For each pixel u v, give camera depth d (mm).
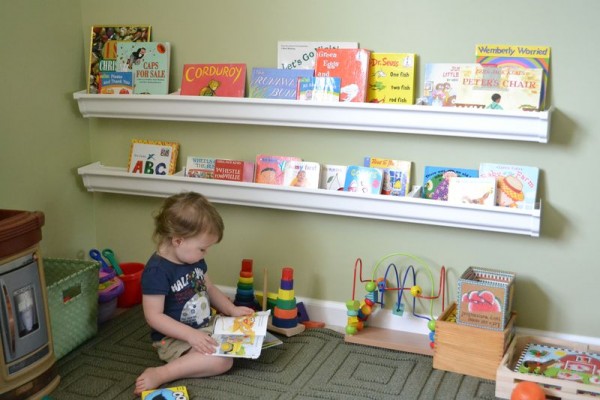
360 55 2332
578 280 2285
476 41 2240
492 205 2227
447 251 2410
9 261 1879
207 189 2564
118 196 2830
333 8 2373
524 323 2377
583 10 2111
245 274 2557
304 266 2619
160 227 2178
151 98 2539
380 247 2494
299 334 2467
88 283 2361
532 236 2266
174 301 2213
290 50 2445
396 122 2275
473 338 2160
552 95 2197
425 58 2309
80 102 2652
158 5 2594
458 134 2223
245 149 2604
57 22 2576
